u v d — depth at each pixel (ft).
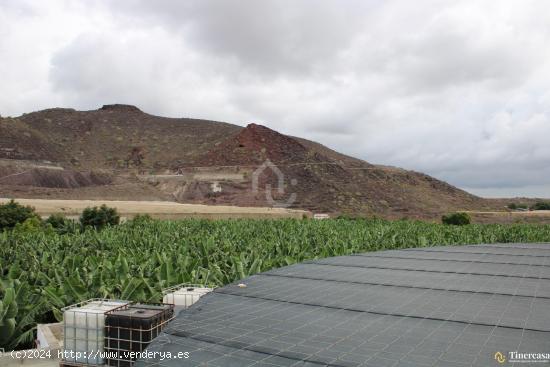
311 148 547.08
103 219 171.22
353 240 101.55
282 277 35.01
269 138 541.75
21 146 511.40
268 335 21.01
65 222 164.04
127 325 27.73
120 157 581.53
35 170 420.77
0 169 417.28
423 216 372.58
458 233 138.41
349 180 470.80
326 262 42.86
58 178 426.10
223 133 655.35
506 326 22.00
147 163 559.79
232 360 18.11
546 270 37.42
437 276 35.19
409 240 111.75
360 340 20.25
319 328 22.02
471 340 20.04
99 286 57.41
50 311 56.24
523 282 32.50
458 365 17.25
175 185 445.37
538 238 131.54
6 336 45.65
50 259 81.61
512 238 133.08
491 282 32.63
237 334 21.15
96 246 102.32
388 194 450.30
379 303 26.73
